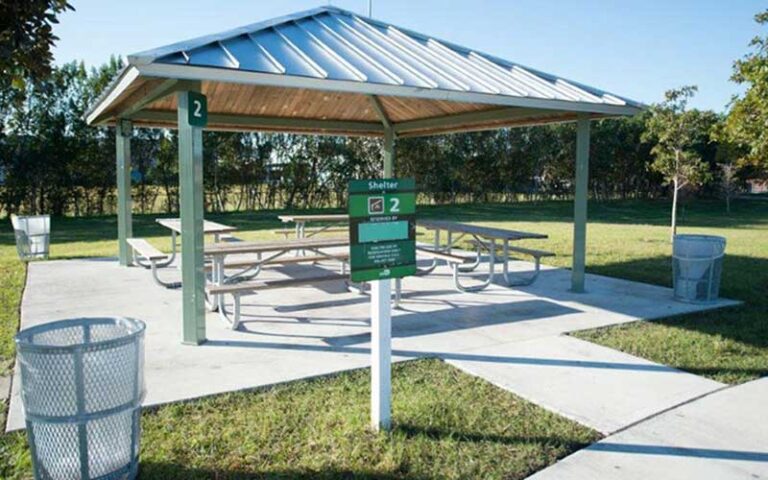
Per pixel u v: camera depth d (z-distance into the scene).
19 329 5.41
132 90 6.28
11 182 17.55
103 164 18.67
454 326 5.74
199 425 3.41
